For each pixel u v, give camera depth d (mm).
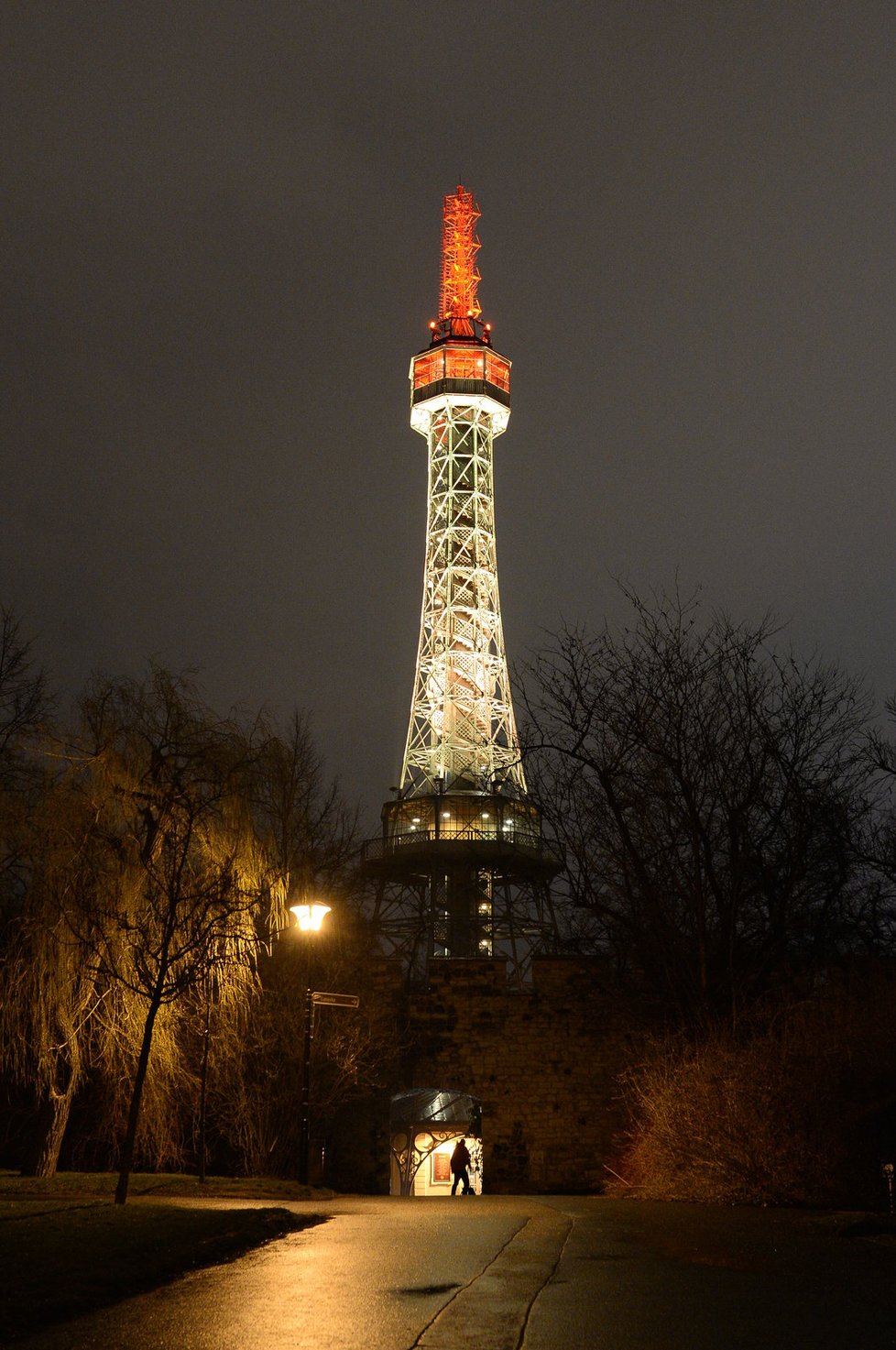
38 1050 21812
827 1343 7762
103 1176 22047
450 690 75000
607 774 24359
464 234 93500
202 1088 22594
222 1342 7594
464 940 51969
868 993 19984
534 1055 28922
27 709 23797
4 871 21812
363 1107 29422
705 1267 10781
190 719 23391
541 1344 7676
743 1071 18172
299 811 29062
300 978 27844
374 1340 7652
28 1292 8828
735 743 24422
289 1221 14125
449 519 81188
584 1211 16234
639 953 24375
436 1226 14102
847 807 24547
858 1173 17453
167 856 22000
